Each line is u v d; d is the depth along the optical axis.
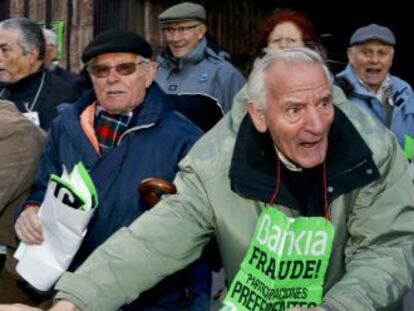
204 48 3.92
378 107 3.96
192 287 2.38
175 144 2.37
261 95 1.73
